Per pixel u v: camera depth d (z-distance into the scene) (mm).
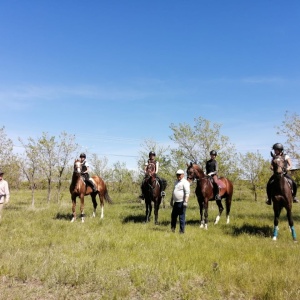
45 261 6781
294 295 5188
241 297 5367
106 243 8648
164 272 6273
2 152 19844
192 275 6207
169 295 5312
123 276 6172
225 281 5875
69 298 5238
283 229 11898
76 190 13570
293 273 6238
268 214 17125
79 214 16156
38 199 29328
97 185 15297
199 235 10328
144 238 9531
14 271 6266
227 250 8180
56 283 5883
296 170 16875
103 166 37219
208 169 13328
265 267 6734
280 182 10070
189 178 12164
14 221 12805
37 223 12367
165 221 13797
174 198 10594
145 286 5605
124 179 36281
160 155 23516
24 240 9141
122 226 11789
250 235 10648
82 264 6652
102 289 5609
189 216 15953
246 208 21219
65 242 9039
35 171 23312
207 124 22438
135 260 7148
